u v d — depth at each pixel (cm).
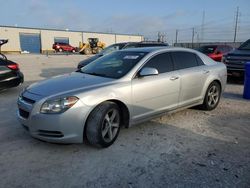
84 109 387
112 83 431
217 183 324
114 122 432
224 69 661
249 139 464
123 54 529
